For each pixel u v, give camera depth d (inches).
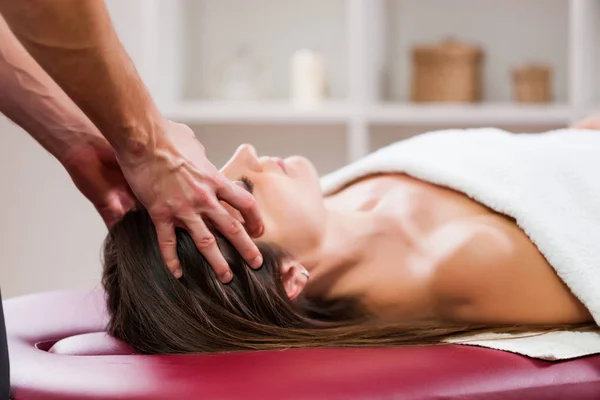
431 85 139.6
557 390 48.0
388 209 66.7
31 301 67.4
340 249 63.6
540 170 63.9
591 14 136.2
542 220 59.6
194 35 156.4
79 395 44.1
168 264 54.5
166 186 51.3
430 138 75.2
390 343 55.9
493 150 68.0
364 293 63.7
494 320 60.3
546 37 150.2
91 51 45.3
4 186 136.8
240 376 45.4
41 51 45.3
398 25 152.8
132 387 44.3
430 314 63.1
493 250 60.4
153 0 135.4
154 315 55.1
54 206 137.4
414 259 63.6
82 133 63.8
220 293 55.4
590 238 59.0
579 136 71.5
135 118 48.5
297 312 60.2
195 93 156.9
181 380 45.0
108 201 65.7
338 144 155.1
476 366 48.1
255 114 138.1
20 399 45.2
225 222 53.2
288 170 64.4
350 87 140.9
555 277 59.3
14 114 64.0
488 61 151.3
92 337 57.8
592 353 51.6
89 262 138.3
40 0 43.1
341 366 47.2
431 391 45.3
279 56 155.6
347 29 154.2
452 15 151.8
